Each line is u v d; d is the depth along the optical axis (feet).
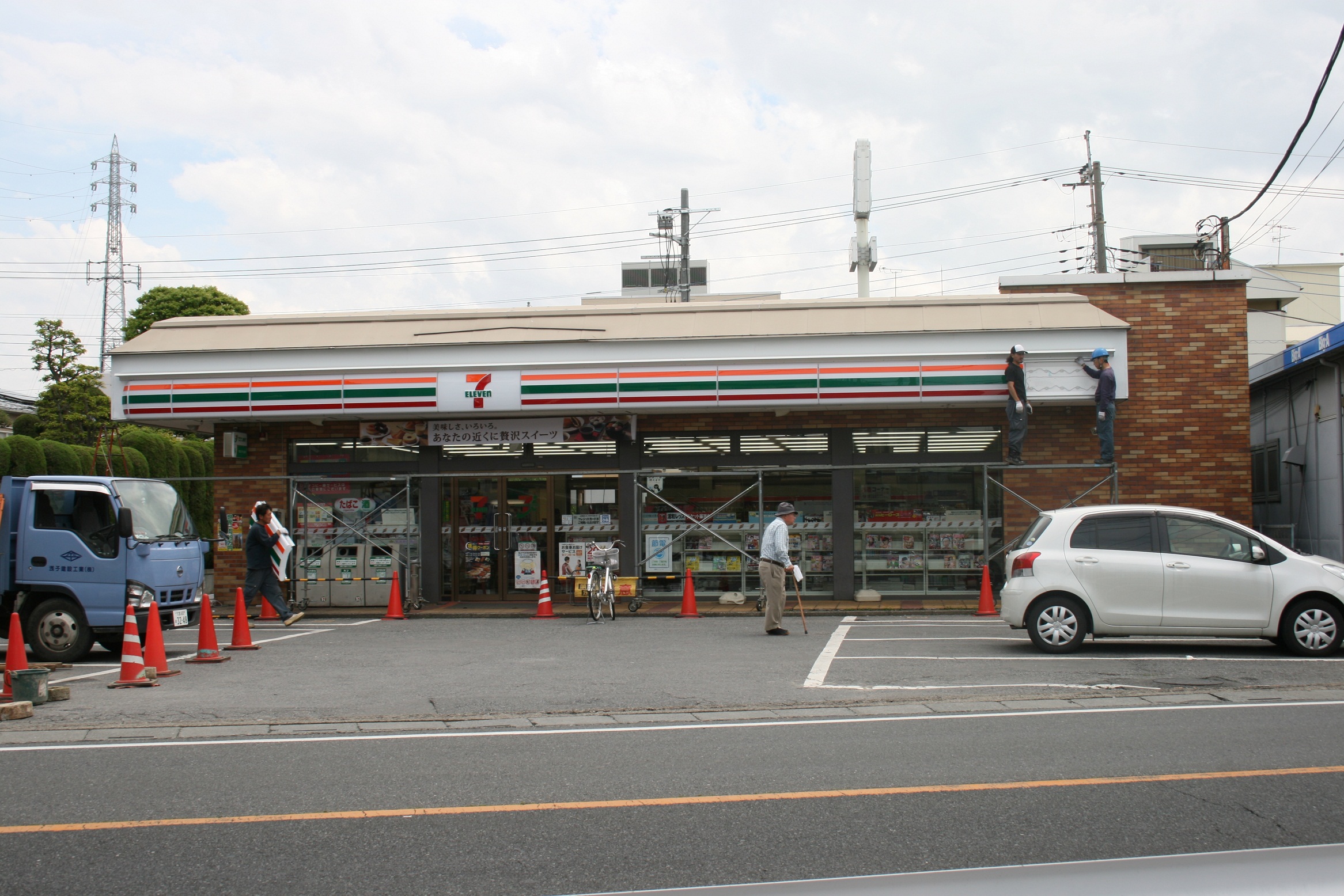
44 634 39.58
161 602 40.73
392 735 25.58
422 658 39.81
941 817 17.97
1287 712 26.66
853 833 17.16
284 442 63.05
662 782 20.59
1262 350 128.67
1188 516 37.86
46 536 39.93
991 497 60.64
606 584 53.93
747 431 61.31
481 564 62.18
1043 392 57.16
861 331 57.88
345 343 60.44
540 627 51.60
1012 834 16.98
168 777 21.42
